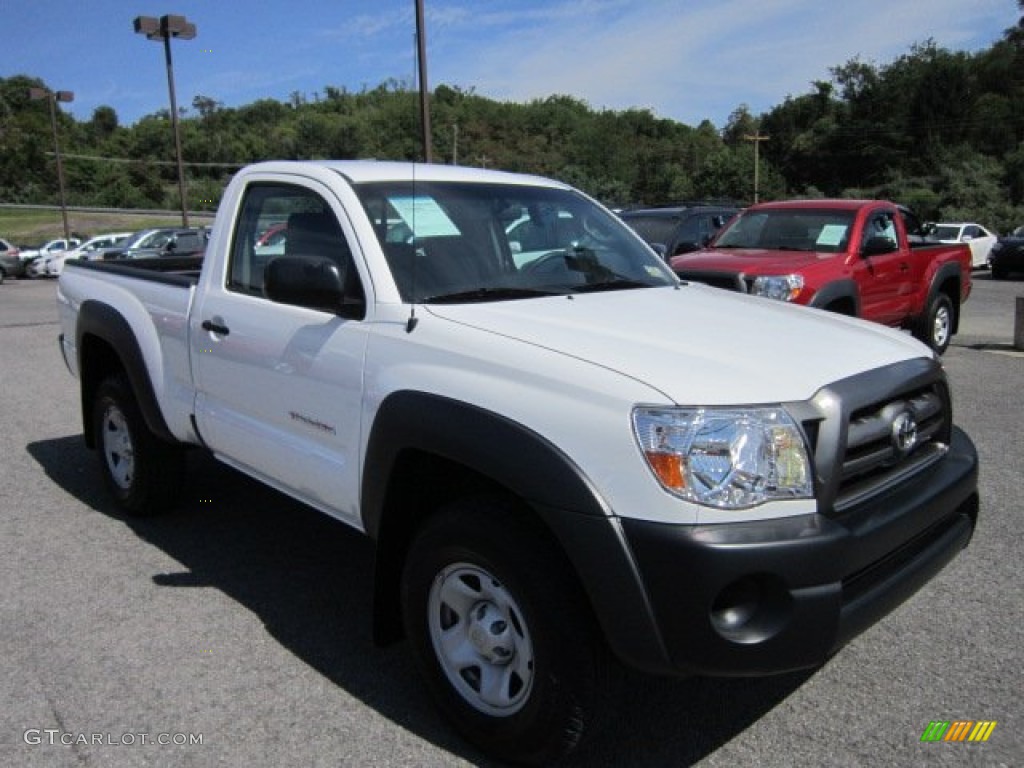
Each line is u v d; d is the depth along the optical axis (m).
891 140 77.31
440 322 3.01
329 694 3.21
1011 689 3.19
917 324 9.83
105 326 4.74
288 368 3.52
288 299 3.33
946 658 3.41
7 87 108.69
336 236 3.47
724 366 2.65
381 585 3.15
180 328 4.25
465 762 2.81
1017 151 62.91
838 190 81.25
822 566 2.42
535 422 2.58
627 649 2.42
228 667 3.39
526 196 4.04
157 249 24.05
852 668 3.36
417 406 2.86
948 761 2.79
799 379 2.64
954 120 75.56
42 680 3.28
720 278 7.88
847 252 8.43
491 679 2.79
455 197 3.73
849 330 3.32
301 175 3.73
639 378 2.54
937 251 10.02
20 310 17.94
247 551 4.55
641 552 2.38
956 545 3.04
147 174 96.81
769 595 2.41
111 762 2.79
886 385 2.79
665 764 2.80
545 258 3.77
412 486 3.12
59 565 4.35
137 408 4.74
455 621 2.91
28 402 8.34
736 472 2.40
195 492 5.47
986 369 9.41
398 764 2.80
